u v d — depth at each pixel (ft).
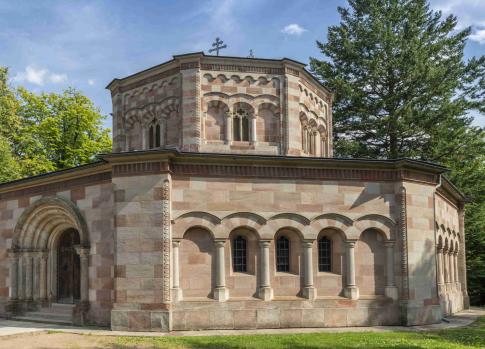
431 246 70.03
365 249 67.36
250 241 64.95
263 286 63.52
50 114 143.02
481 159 131.75
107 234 65.51
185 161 62.95
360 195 67.36
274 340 53.31
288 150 76.43
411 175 68.95
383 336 56.54
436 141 125.08
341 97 129.29
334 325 64.23
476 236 124.98
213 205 63.21
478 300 124.06
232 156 63.10
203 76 76.02
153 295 59.52
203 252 63.10
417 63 122.11
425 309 67.51
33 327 64.18
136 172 61.82
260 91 77.41
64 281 76.23
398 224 67.62
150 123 81.10
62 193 71.87
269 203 64.75
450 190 88.43
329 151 90.79
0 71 125.18
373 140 132.67
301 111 80.53
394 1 132.36
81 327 63.52
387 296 66.54
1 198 81.20
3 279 78.79
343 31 133.39
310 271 64.90
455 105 123.75
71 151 141.49
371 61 125.90
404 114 122.93
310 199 65.92
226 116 76.13
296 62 78.54
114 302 60.29
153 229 60.49
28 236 76.43
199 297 62.18
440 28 133.59
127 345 51.01
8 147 116.98
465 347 50.57
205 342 52.16
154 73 80.23
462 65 128.88
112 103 86.43
